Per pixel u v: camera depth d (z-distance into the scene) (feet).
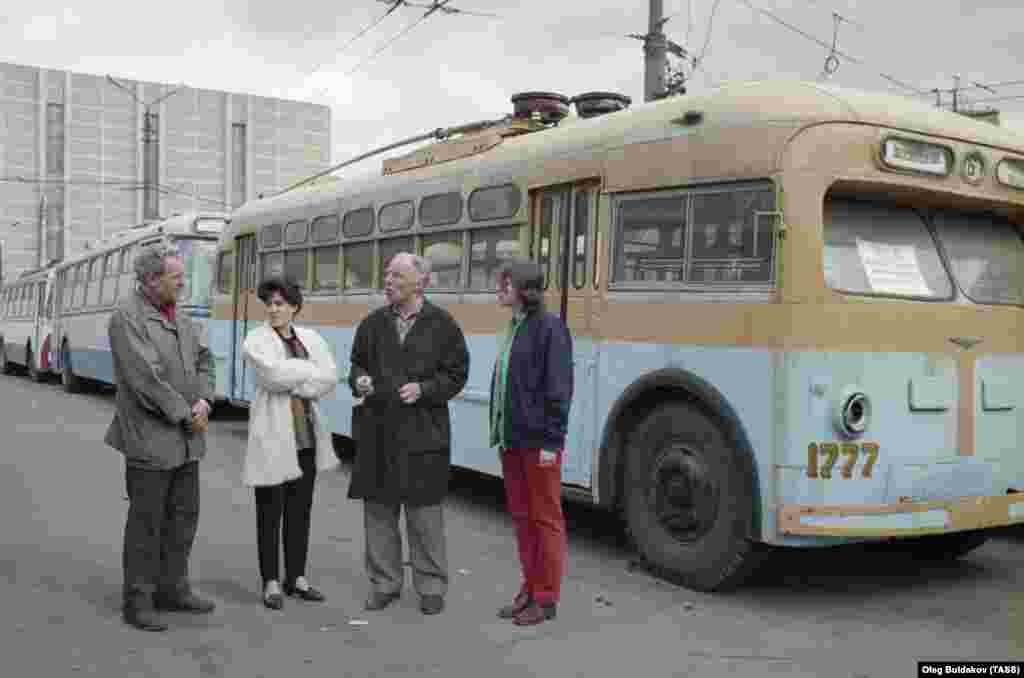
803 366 19.52
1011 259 23.54
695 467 21.20
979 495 21.59
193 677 15.34
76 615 18.28
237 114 360.48
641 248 22.98
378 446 19.02
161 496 17.66
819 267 19.77
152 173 346.13
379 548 19.30
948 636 18.34
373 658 16.39
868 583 22.17
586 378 24.21
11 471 34.45
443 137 33.65
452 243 29.91
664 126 22.50
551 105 29.99
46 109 334.65
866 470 19.92
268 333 18.80
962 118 22.54
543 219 26.23
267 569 19.17
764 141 20.29
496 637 17.69
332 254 37.06
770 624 18.89
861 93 21.25
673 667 16.29
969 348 21.67
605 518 28.81
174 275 17.66
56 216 335.67
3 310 100.32
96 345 66.74
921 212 22.08
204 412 18.02
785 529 19.31
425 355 18.78
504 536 26.35
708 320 21.06
